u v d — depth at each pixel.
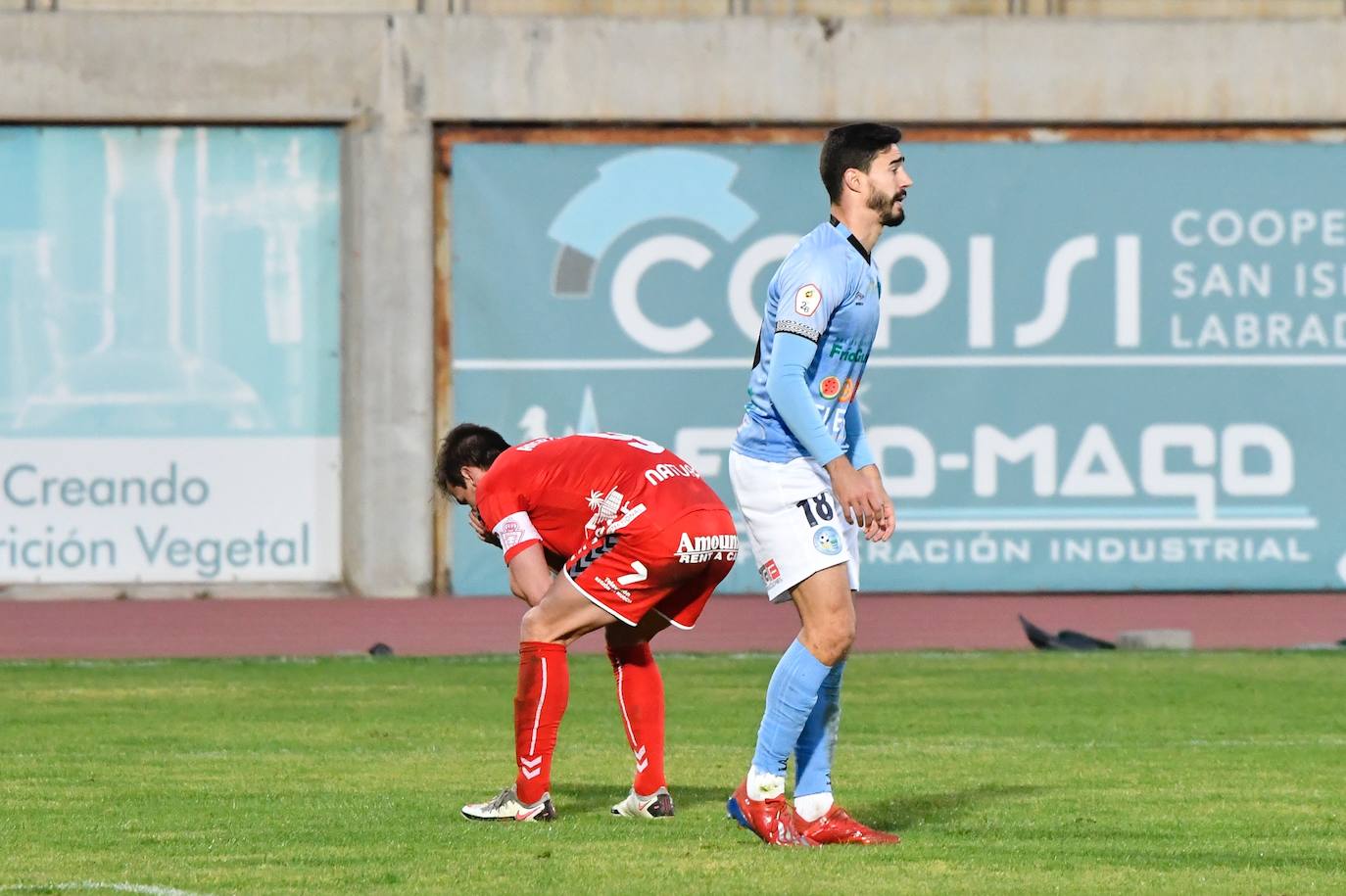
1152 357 49.50
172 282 49.59
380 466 50.03
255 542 49.78
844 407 16.36
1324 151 49.78
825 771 16.27
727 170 49.94
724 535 17.23
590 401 49.69
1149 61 50.16
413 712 28.23
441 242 50.16
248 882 14.21
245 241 49.78
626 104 50.09
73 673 34.41
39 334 49.22
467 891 13.81
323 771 21.48
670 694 30.53
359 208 50.03
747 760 22.50
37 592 49.16
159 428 49.47
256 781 20.47
